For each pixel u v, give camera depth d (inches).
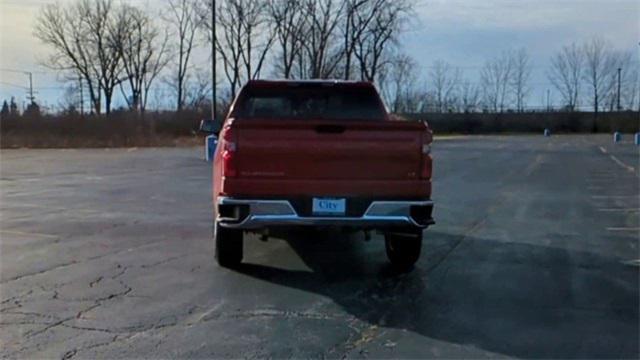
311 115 311.0
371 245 327.9
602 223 405.4
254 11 2166.6
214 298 225.5
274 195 238.1
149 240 335.9
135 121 1910.7
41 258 288.5
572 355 171.8
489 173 821.9
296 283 248.4
